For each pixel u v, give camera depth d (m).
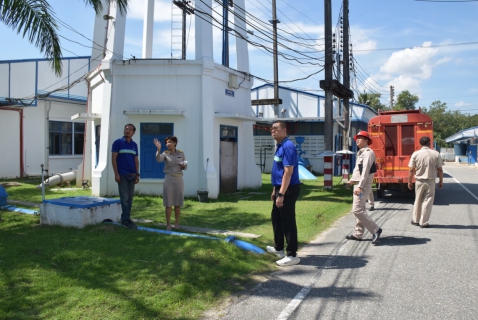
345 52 19.56
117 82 13.59
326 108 16.70
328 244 7.91
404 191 14.68
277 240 6.90
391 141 14.24
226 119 14.88
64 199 8.55
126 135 7.98
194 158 13.57
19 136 19.00
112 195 13.39
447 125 79.25
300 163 24.50
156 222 9.10
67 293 4.78
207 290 5.21
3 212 9.67
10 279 5.11
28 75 18.94
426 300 5.02
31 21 8.80
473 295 5.17
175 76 13.56
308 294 5.25
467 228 9.30
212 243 6.82
